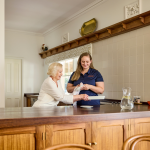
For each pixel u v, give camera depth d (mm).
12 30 6316
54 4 4383
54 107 2160
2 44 3080
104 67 3969
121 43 3562
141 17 2959
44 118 1486
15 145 1438
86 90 2529
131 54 3352
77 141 1641
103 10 4012
